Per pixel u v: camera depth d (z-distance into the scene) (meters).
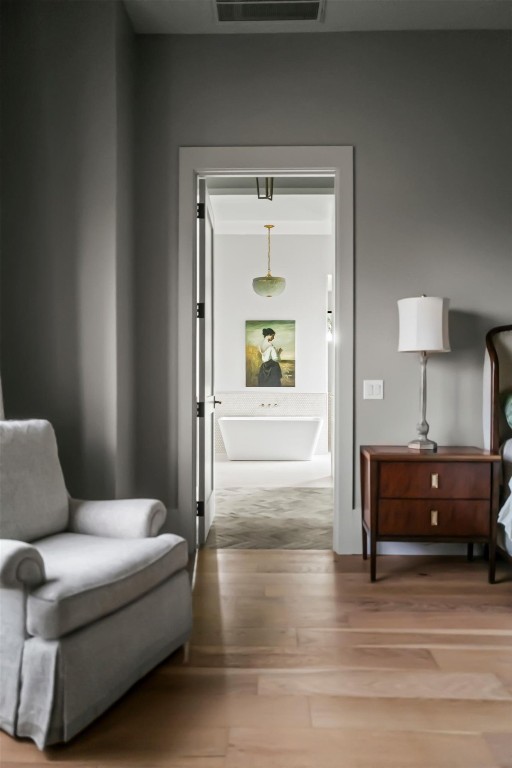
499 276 3.30
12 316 2.94
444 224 3.30
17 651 1.62
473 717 1.72
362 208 3.31
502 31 3.28
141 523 2.21
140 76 3.32
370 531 2.92
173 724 1.69
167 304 3.31
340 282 3.31
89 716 1.65
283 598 2.66
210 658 2.09
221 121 3.32
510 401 3.09
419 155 3.30
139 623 1.89
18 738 1.63
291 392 7.82
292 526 3.98
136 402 3.29
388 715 1.73
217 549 3.43
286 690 1.87
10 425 2.25
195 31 3.29
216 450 7.81
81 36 2.91
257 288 7.29
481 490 2.88
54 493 2.28
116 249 2.91
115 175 2.90
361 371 3.32
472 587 2.81
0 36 2.92
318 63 3.31
